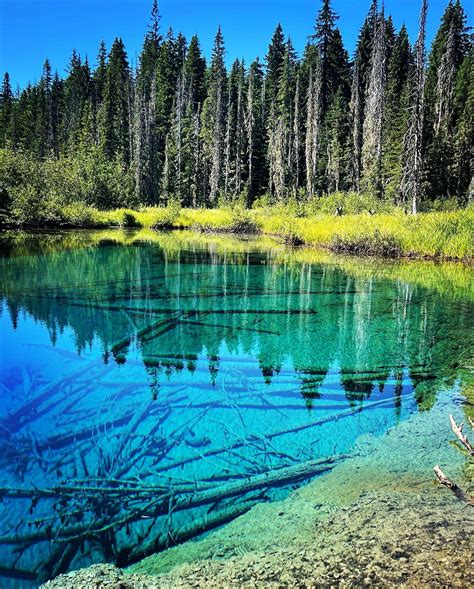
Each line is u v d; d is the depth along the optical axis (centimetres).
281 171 4869
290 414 539
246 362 711
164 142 6209
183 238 2722
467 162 3659
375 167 3441
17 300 1064
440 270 1631
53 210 3083
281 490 391
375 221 2305
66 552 319
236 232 3247
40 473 412
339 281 1398
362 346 795
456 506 352
